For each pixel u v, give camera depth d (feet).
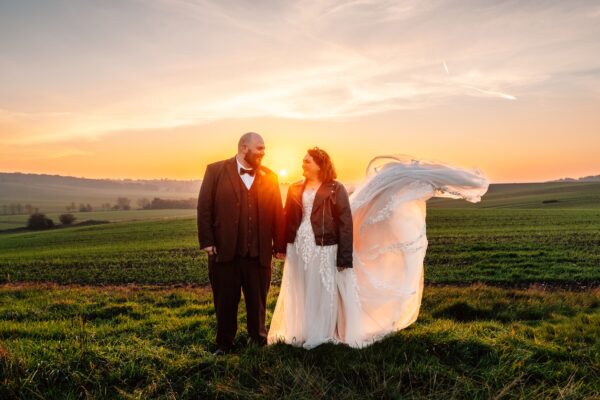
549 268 54.08
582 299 28.37
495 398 13.75
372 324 19.79
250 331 19.06
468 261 62.18
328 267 18.71
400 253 20.63
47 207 485.97
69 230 197.88
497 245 81.05
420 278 20.98
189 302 30.12
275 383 14.88
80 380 15.31
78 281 62.03
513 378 15.12
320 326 18.45
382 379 15.17
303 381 14.87
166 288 48.67
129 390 15.02
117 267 73.26
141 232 157.79
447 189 20.61
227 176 18.38
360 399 14.12
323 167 18.86
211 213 18.37
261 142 18.34
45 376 15.57
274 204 19.03
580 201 243.81
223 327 18.44
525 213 172.76
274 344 18.40
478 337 18.37
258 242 18.52
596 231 105.81
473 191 20.76
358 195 21.17
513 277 49.24
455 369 16.07
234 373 15.90
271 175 19.19
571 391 13.97
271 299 30.01
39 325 22.98
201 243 18.17
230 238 18.06
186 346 18.75
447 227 126.82
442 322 21.63
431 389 14.43
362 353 17.21
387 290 20.08
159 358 16.94
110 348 17.98
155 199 442.50
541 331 20.03
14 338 20.56
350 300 18.93
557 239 90.17
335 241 18.85
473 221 144.25
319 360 16.90
